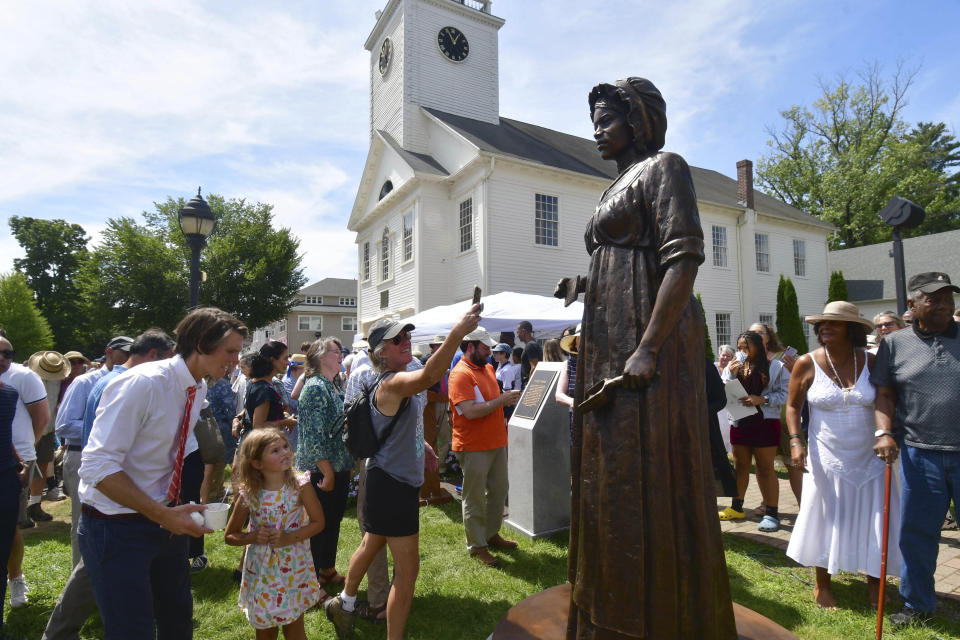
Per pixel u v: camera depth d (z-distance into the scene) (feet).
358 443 9.25
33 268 131.54
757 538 14.88
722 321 68.85
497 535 14.48
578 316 32.99
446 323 33.50
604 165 69.05
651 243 6.09
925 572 9.95
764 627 7.70
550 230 54.60
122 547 6.50
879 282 79.36
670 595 5.46
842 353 10.94
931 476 9.80
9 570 11.65
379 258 68.03
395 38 63.62
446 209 57.16
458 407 13.55
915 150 98.73
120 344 14.73
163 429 6.77
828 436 10.80
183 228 22.81
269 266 99.66
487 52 66.85
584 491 6.15
